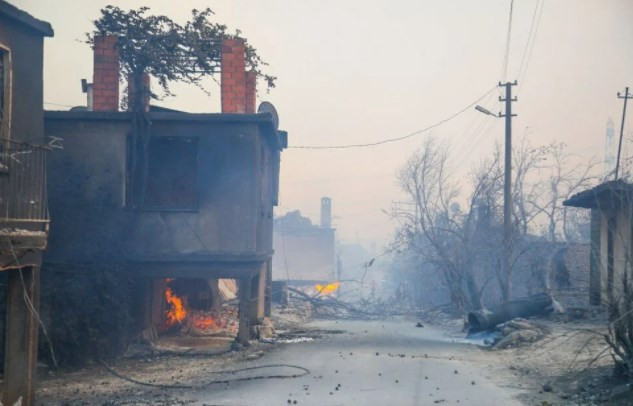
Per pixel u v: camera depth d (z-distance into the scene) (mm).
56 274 14891
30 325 9352
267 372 12320
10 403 9188
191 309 21438
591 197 17906
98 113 16328
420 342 18047
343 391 10406
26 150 9336
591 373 10906
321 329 21828
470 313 19969
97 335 14664
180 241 16281
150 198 17078
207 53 18875
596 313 18094
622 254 16469
